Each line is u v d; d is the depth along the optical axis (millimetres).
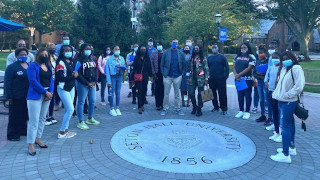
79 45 7820
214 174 4195
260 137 5902
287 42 64250
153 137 5801
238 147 5297
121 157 4770
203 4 27781
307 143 5590
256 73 7102
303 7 36594
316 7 36344
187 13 27859
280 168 4426
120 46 24516
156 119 7273
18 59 5418
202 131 6238
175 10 30781
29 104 4742
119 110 7867
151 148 5191
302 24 38344
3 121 6961
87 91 6336
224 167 4434
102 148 5180
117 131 6207
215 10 27531
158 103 8250
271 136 5859
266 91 6715
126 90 12039
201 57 7461
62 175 4109
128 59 10094
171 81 7820
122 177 4074
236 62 7523
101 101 8961
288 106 4566
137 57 7816
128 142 5504
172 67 7715
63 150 5066
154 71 8086
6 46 56781
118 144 5387
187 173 4219
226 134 6043
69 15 48969
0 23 7242
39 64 4836
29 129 4785
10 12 45781
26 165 4422
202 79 7438
